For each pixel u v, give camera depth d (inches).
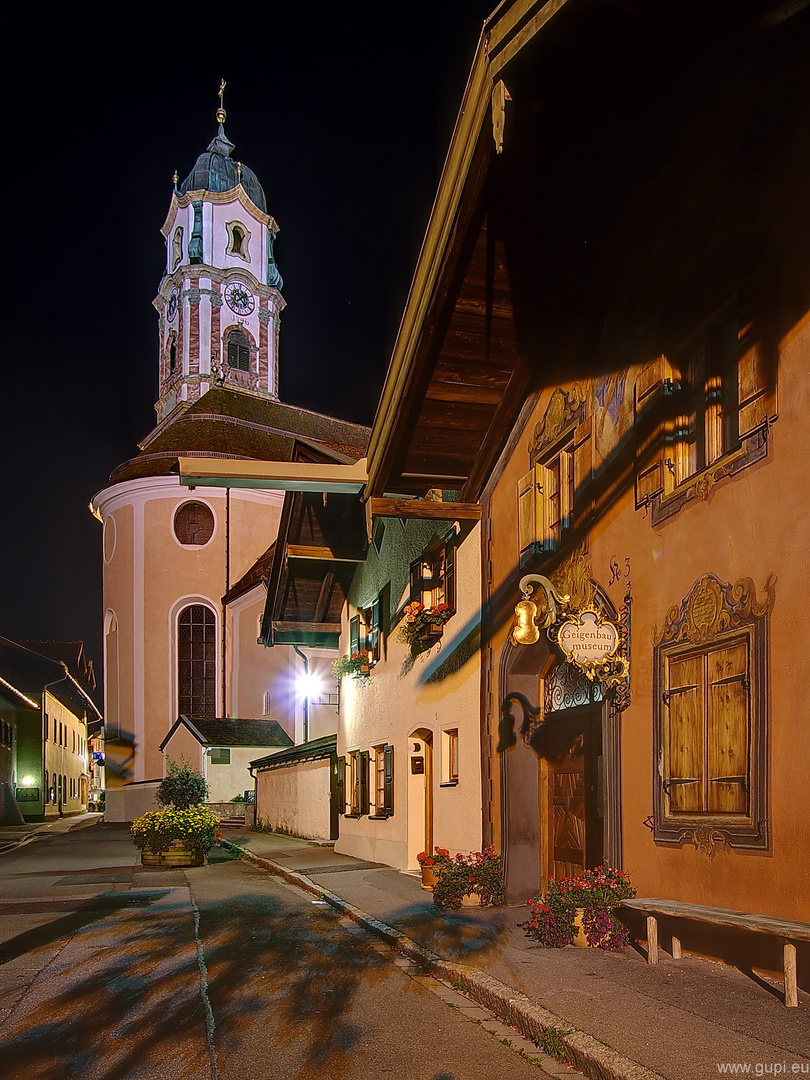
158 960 346.6
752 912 265.0
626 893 326.0
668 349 327.3
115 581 1723.7
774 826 258.5
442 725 538.9
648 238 344.5
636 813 329.4
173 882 626.2
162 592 1672.0
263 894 550.0
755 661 269.4
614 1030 221.1
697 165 314.3
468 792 492.4
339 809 821.2
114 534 1742.1
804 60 263.4
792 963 234.1
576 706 414.0
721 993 249.6
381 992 290.7
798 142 264.8
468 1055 225.6
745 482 280.4
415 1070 214.7
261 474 508.1
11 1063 224.2
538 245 394.6
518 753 443.5
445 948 337.4
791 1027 216.7
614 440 359.9
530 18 298.5
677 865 302.7
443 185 384.8
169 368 2453.2
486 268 401.4
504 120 318.0
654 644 323.6
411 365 438.6
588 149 352.5
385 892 507.2
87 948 377.7
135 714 1647.4
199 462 500.7
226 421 1859.0
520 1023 243.1
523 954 317.1
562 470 412.8
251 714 1563.7
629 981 268.7
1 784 1619.1
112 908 499.8
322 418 2150.6
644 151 343.0
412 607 560.4
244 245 2469.2
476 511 496.4
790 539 260.5
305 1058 224.7
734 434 301.9
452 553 537.3
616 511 355.6
